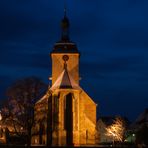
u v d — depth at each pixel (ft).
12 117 336.49
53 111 349.00
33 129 349.00
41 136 352.28
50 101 352.08
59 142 343.67
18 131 352.49
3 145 285.23
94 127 377.09
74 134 347.56
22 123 328.08
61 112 348.38
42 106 350.64
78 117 351.05
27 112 329.72
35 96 336.70
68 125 349.20
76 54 397.39
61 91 350.64
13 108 337.31
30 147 285.23
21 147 283.38
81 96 357.41
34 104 333.83
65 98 351.67
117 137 462.60
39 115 349.82
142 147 272.92
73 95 351.46
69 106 351.05
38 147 285.64
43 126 352.28
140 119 397.80
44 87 345.72
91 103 384.06
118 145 318.86
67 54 397.19
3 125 351.87
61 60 398.01
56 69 396.57
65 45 400.47
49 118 350.64
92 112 382.01
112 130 481.46
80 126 356.38
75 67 397.39
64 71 369.09
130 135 444.96
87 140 372.38
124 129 467.11
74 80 380.37
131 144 340.39
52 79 395.96
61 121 346.95
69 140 347.77
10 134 347.15
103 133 564.71
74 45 401.49
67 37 404.36
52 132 345.72
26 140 324.39
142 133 291.79
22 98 334.24
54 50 398.42
